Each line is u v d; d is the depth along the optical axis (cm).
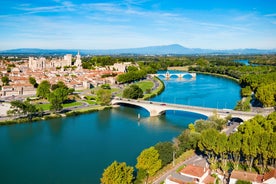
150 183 15800
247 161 17662
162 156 17775
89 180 17862
